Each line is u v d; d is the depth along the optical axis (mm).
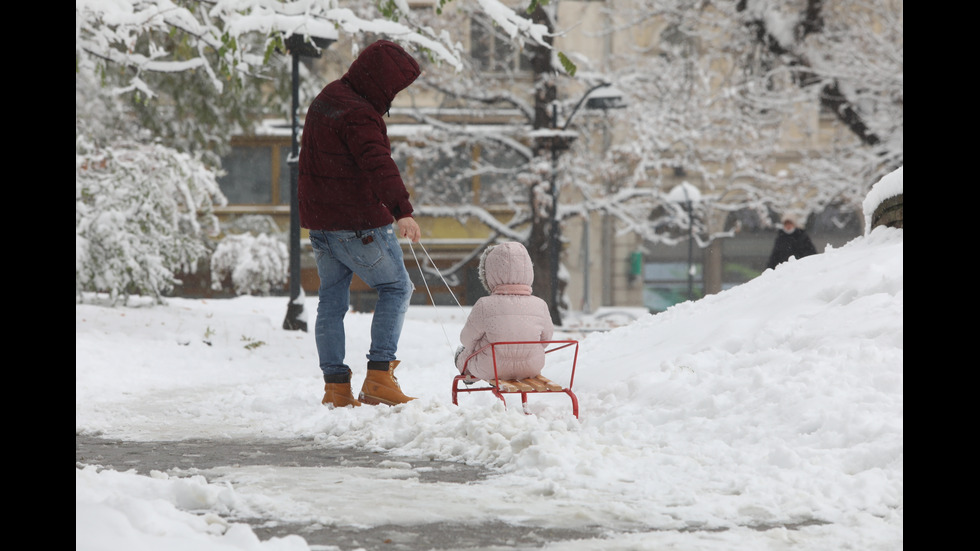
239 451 8789
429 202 54250
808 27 44594
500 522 5660
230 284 52812
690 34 51469
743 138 52281
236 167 61594
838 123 52438
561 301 51188
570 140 41938
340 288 12078
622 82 51844
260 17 19797
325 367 11977
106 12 20922
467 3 49688
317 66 54500
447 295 60688
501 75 53875
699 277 68438
